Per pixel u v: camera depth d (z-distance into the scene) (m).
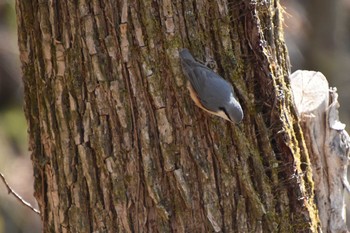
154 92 8.52
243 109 8.73
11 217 21.41
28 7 8.87
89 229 8.91
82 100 8.70
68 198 8.98
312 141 9.75
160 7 8.45
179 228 8.66
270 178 8.81
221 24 8.59
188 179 8.61
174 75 8.51
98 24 8.49
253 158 8.71
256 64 8.72
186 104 8.56
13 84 26.50
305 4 28.39
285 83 9.11
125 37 8.46
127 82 8.55
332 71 27.84
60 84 8.77
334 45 28.14
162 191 8.63
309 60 28.09
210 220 8.62
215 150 8.61
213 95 8.35
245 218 8.70
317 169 9.80
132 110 8.58
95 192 8.80
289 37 28.30
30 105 9.23
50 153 9.06
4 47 25.77
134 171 8.65
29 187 22.02
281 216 8.87
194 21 8.52
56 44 8.70
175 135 8.59
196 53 8.55
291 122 9.09
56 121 8.91
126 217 8.74
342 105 27.47
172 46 8.48
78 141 8.78
